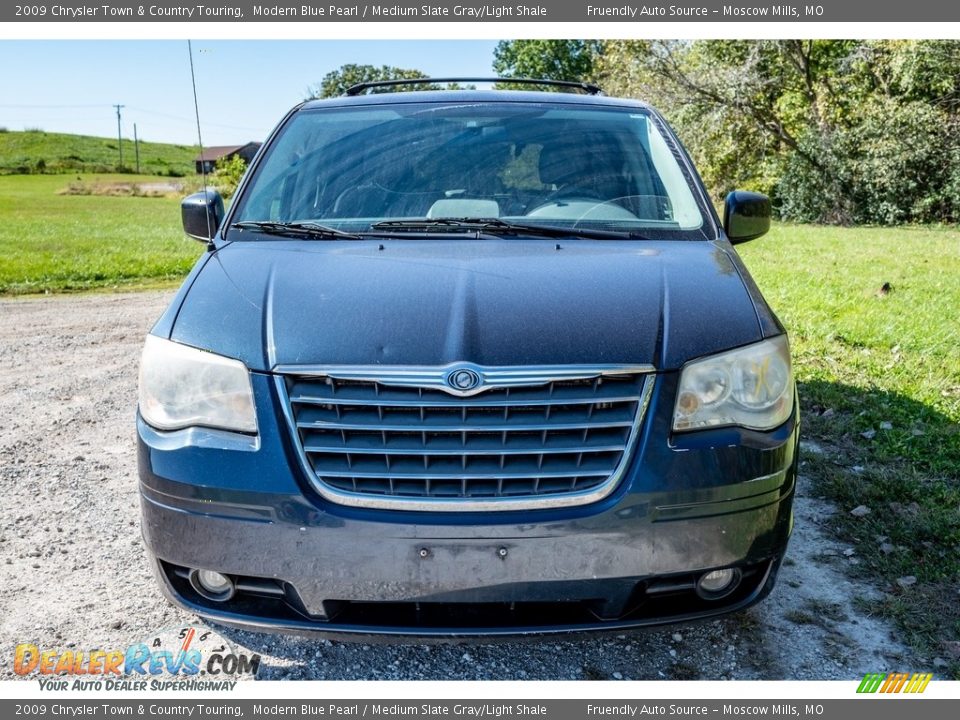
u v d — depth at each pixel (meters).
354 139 3.60
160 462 2.30
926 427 4.64
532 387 2.23
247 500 2.21
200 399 2.31
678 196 3.34
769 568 2.43
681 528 2.24
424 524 2.18
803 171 27.64
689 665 2.70
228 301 2.53
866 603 3.01
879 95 25.80
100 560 3.36
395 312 2.39
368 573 2.22
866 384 5.50
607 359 2.26
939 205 25.17
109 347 7.40
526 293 2.49
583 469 2.21
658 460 2.22
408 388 2.22
